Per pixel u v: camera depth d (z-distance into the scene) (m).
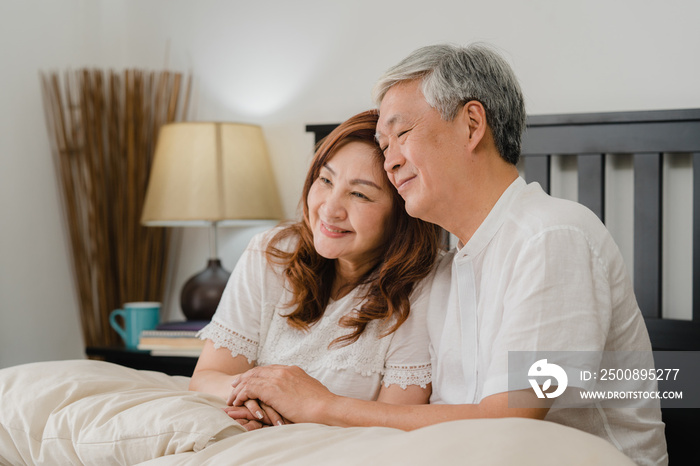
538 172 2.09
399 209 1.29
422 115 1.13
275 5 2.66
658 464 1.14
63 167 2.73
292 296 1.40
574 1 2.15
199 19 2.81
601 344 1.01
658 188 1.98
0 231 2.63
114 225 2.73
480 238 1.14
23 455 1.12
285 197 2.63
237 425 1.00
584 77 2.14
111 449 1.02
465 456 0.72
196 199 2.42
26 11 2.74
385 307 1.31
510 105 1.15
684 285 2.01
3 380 1.23
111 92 2.72
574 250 1.03
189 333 2.28
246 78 2.72
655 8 2.06
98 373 1.25
